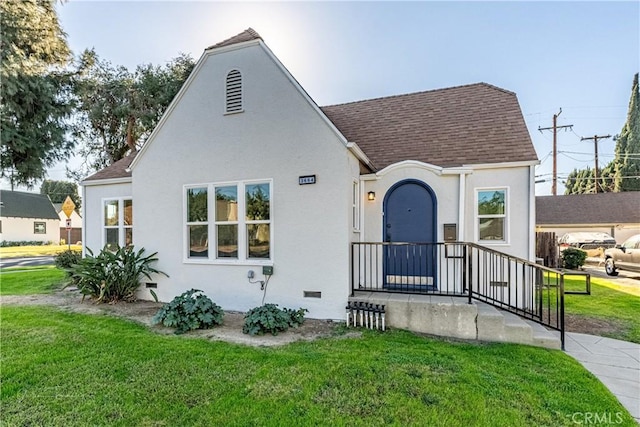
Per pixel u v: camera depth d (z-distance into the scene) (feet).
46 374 11.65
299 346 14.71
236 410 9.48
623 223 71.00
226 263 21.53
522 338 15.69
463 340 16.02
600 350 15.14
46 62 27.40
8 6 23.26
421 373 11.90
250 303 20.85
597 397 10.41
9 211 101.65
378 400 10.08
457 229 21.74
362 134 28.55
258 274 20.74
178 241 22.90
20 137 25.95
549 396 10.43
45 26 26.35
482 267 21.84
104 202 29.99
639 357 14.38
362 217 23.06
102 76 54.80
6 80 23.49
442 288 21.81
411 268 22.26
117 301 23.08
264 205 20.95
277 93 20.66
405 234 22.59
